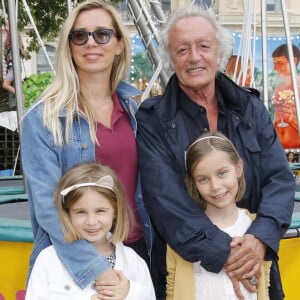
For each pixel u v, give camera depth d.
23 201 3.32
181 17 1.92
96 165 1.71
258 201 1.91
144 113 1.95
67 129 1.73
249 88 1.99
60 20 9.55
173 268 1.85
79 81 1.84
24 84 6.27
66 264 1.66
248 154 1.88
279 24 13.49
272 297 1.89
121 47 1.91
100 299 1.64
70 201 1.66
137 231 1.94
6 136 6.29
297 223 2.23
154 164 1.84
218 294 1.77
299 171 5.45
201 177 1.79
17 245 2.16
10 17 3.19
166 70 1.99
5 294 2.19
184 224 1.75
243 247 1.72
